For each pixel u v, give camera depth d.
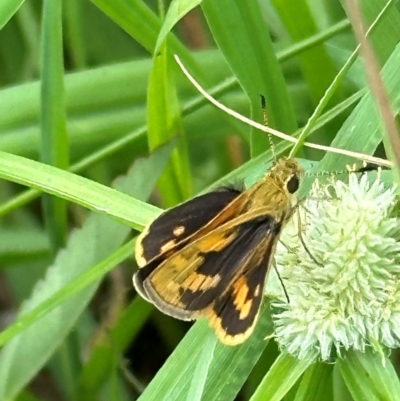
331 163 0.10
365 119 0.10
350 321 0.09
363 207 0.09
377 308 0.09
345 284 0.09
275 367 0.09
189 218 0.09
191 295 0.09
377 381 0.09
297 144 0.10
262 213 0.09
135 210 0.10
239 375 0.10
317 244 0.09
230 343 0.09
